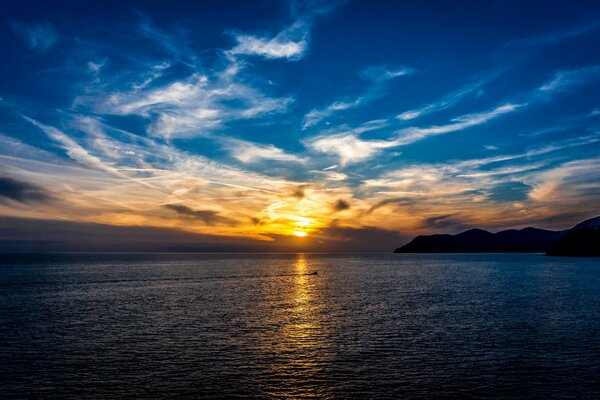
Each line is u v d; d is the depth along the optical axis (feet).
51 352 102.94
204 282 321.93
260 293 241.96
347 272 463.01
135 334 123.75
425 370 89.71
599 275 351.46
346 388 79.51
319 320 147.95
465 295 224.53
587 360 96.27
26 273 399.24
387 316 156.25
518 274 379.14
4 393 76.07
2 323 140.97
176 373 87.35
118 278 352.49
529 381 82.89
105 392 76.95
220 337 119.96
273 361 96.02
